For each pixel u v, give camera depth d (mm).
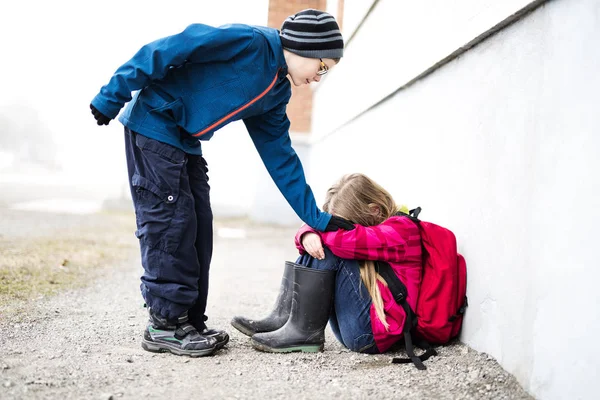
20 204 11070
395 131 3959
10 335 2391
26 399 1690
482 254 2301
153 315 2240
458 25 2641
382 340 2307
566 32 1788
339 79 6754
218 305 3379
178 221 2131
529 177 1968
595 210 1579
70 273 4098
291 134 9547
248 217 10875
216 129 2186
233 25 2135
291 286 2518
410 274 2363
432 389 1929
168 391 1827
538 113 1935
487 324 2213
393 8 4074
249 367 2131
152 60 2006
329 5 7754
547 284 1803
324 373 2090
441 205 2818
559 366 1709
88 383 1854
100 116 2053
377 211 2520
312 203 2398
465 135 2572
